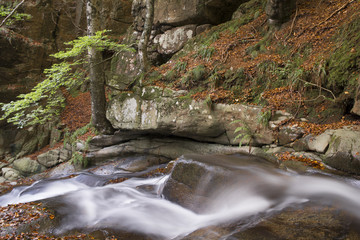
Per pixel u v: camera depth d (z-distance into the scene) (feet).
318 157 21.01
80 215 16.60
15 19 50.14
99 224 15.44
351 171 18.65
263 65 28.86
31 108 47.03
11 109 30.40
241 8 39.29
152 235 14.25
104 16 54.75
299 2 33.17
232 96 28.50
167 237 14.08
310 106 24.86
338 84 23.66
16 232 13.82
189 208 17.39
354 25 24.89
